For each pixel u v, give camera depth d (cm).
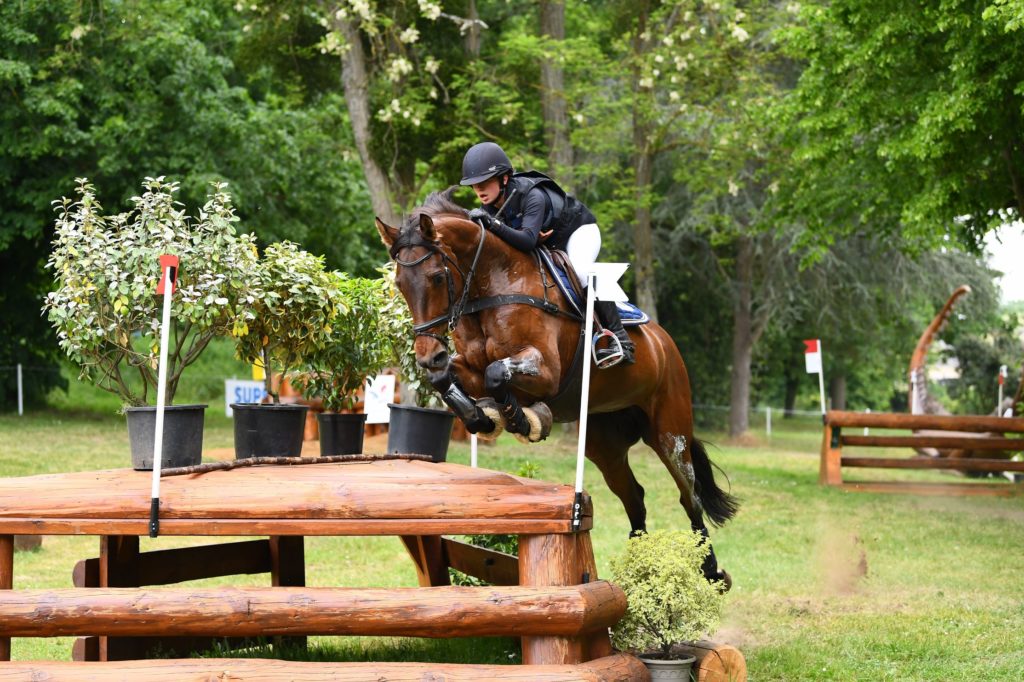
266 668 482
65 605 486
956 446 1752
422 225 530
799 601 877
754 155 1972
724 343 3650
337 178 2502
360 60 1881
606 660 539
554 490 538
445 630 501
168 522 503
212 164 2266
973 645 719
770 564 1050
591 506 542
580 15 2484
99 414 2531
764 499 1565
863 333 3366
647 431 723
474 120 1925
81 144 2222
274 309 664
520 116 1977
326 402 753
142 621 488
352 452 715
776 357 3941
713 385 3622
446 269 536
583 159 2403
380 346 761
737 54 1975
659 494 1581
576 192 2333
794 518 1381
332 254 2625
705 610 574
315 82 2152
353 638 757
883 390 5053
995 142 1395
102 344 657
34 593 491
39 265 2412
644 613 562
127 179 2319
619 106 2028
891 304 3117
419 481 542
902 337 3572
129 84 2319
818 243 1802
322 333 691
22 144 2159
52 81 2227
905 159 1427
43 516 507
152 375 665
